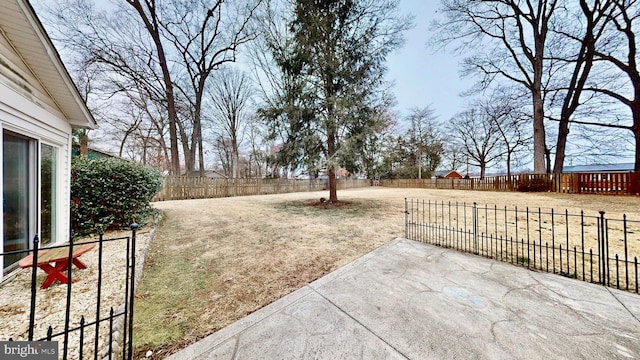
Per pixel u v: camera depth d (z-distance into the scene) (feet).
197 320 6.44
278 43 26.78
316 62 24.77
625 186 28.96
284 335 5.73
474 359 4.89
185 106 48.57
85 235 14.78
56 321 6.47
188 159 49.52
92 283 8.61
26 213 10.65
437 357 4.96
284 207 26.66
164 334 5.90
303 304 7.07
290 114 24.29
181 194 37.42
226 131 72.54
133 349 5.38
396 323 6.09
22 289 8.24
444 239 13.71
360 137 22.94
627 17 33.73
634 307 6.56
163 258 11.12
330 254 11.47
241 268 9.94
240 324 6.22
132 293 4.99
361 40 25.25
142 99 50.57
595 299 7.03
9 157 9.70
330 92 25.45
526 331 5.68
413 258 10.70
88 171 15.34
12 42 9.38
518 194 35.70
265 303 7.23
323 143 25.27
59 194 13.25
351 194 43.62
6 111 9.12
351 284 8.29
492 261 10.23
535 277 8.61
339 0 24.45
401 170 84.53
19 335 5.91
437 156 84.89
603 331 5.62
